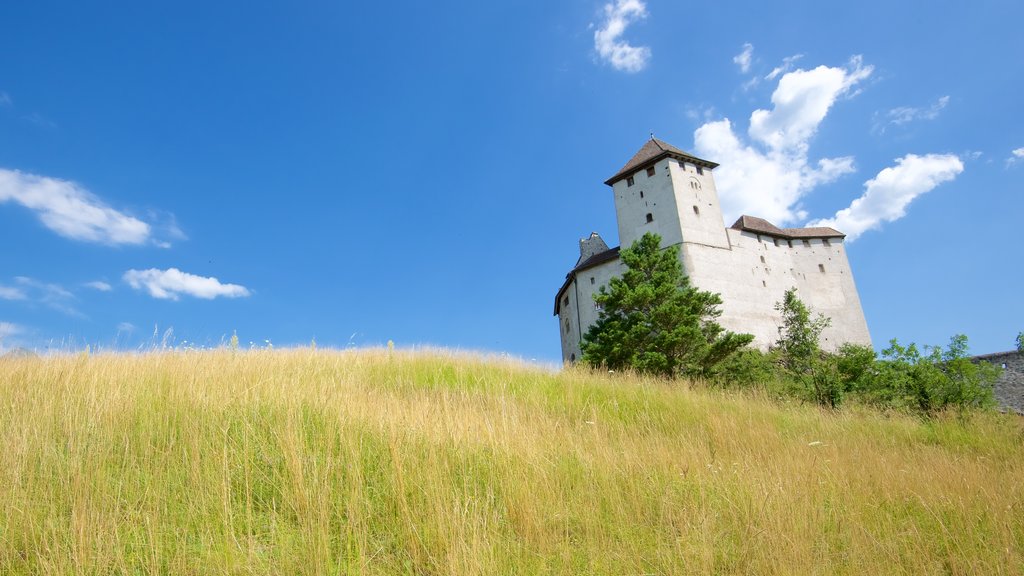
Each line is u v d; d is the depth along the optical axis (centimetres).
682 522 479
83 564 345
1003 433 1012
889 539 468
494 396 923
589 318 4500
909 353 1805
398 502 458
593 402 1012
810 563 413
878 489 609
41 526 389
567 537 434
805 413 1134
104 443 505
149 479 462
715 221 4612
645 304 2703
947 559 452
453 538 397
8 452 468
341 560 386
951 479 643
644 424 895
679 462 625
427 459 531
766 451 738
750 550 431
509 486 499
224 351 1028
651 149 4806
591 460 605
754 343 4266
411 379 1081
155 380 728
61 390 655
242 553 378
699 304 2678
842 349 2116
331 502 452
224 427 573
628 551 429
